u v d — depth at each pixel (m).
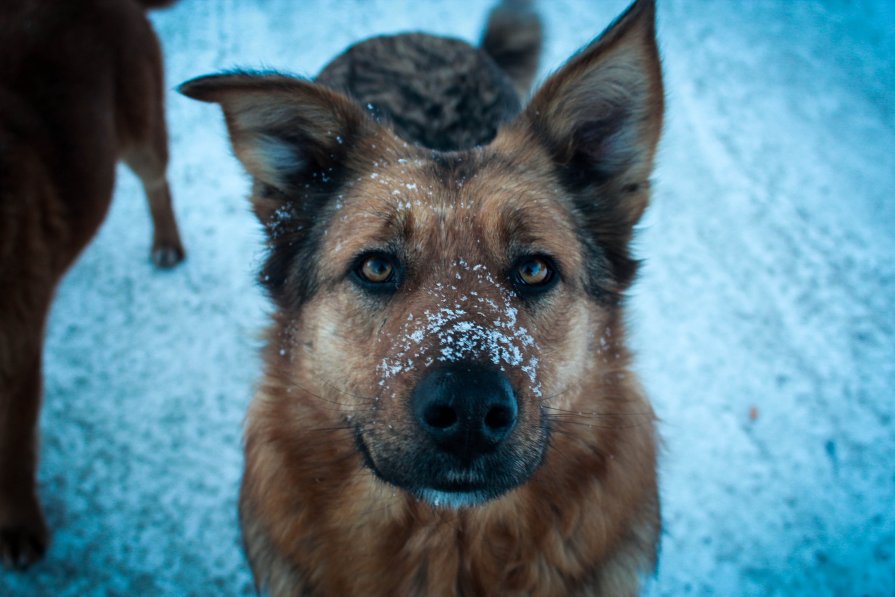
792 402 0.67
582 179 0.47
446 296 0.40
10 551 0.56
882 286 0.75
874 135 0.89
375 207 0.42
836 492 0.63
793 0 1.03
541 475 0.43
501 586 0.45
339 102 0.45
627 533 0.46
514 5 0.80
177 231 0.72
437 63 0.67
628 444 0.46
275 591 0.47
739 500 0.62
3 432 0.53
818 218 0.80
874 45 0.99
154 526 0.60
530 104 0.46
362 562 0.45
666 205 0.80
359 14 0.97
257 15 0.96
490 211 0.42
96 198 0.57
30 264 0.52
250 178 0.46
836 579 0.59
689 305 0.72
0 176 0.50
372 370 0.40
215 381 0.67
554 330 0.43
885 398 0.67
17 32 0.54
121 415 0.64
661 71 0.43
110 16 0.60
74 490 0.61
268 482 0.46
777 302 0.73
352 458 0.43
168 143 0.67
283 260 0.46
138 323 0.69
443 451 0.38
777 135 0.88
